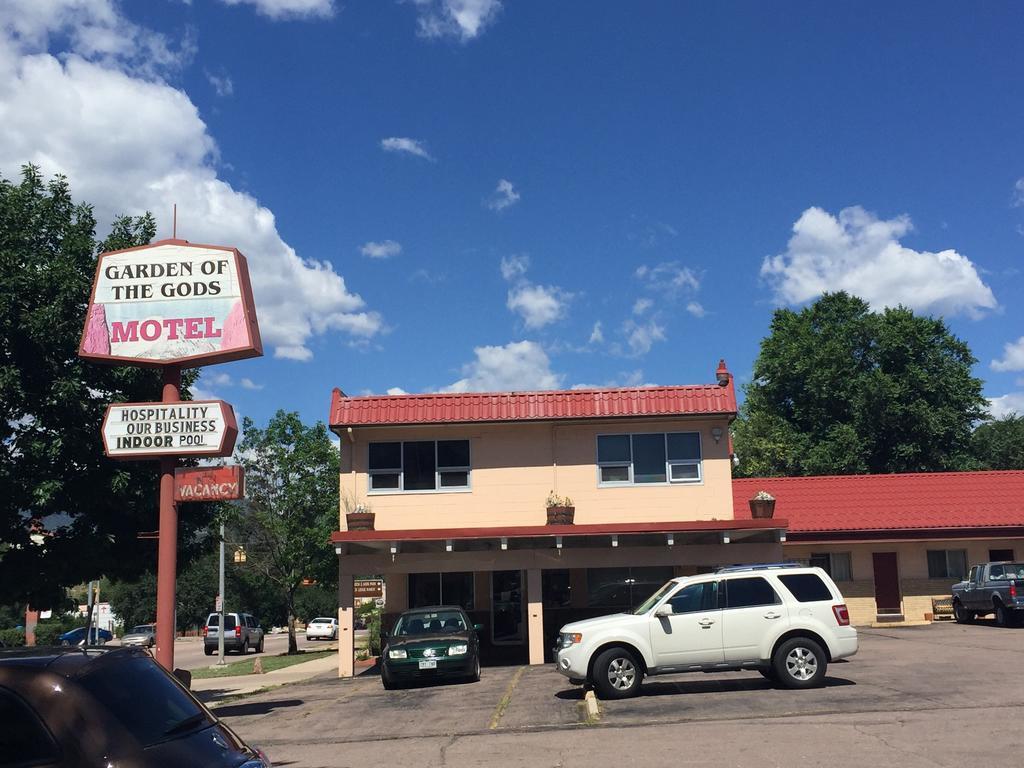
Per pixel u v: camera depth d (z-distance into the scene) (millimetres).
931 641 21562
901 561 29500
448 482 25062
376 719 14547
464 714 14328
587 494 24734
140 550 18578
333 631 60375
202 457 15914
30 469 16672
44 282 16656
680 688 14969
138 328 16016
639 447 24953
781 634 14203
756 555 23500
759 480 32156
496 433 25188
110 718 4445
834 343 45406
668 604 14406
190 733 4840
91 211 18391
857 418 44594
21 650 5023
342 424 24719
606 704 13773
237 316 16000
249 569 41625
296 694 19609
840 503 30375
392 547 22484
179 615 67500
